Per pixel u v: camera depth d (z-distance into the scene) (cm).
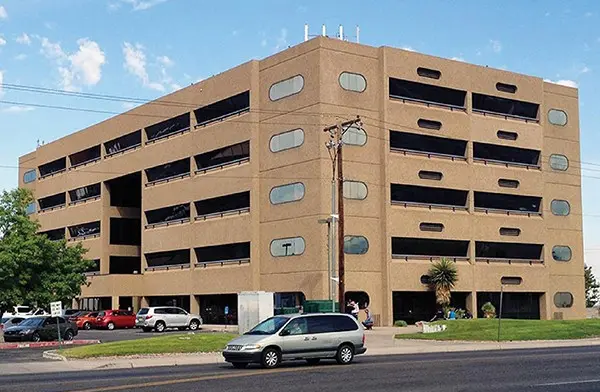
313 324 2594
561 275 7162
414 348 3419
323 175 5675
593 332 4122
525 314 6931
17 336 4322
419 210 6138
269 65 6234
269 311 4128
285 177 5994
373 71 6038
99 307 7944
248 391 1830
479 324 4428
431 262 6175
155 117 7562
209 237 6738
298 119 5903
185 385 1964
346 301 5725
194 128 7019
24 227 5762
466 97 6562
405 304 6106
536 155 7094
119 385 1975
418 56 6262
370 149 5934
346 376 2169
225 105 6712
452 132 6419
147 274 7656
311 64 5825
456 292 6400
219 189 6619
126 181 8375
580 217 7362
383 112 5997
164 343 3316
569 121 7388
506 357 2805
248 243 6319
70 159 9069
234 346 2511
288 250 5903
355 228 5778
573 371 2228
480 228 6538
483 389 1823
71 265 6041
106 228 8300
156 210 7588
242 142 6412
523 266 6819
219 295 6844
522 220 6856
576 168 7388
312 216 5706
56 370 2614
